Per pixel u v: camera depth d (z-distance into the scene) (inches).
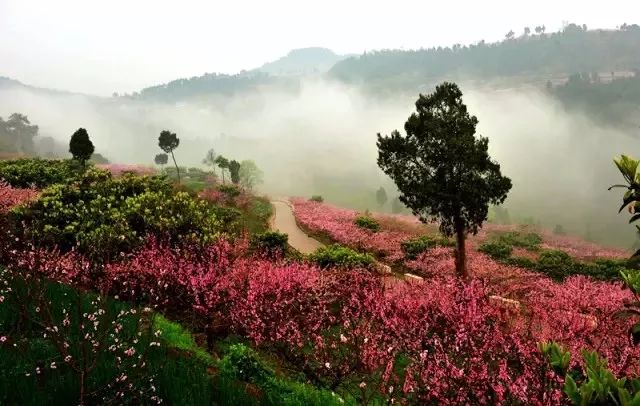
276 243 1080.2
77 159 1678.2
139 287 587.8
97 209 817.5
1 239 455.2
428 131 931.3
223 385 270.8
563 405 271.9
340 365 443.2
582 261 1298.0
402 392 401.7
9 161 1624.0
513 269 1192.2
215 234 832.3
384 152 989.8
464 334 462.6
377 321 584.1
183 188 1897.1
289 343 497.4
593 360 112.7
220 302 547.5
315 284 703.1
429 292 668.1
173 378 256.1
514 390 320.5
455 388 354.0
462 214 957.8
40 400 218.2
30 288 315.6
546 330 512.1
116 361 267.9
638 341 124.4
